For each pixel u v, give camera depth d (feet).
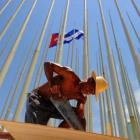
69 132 6.45
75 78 10.11
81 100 10.84
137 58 31.76
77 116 10.20
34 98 10.46
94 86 9.81
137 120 46.68
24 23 39.55
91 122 36.42
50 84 9.66
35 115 9.97
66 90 10.18
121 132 26.05
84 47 34.55
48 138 7.36
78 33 49.62
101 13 39.40
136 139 32.42
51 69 9.94
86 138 6.93
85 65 31.96
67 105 9.86
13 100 43.50
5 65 34.17
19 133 7.00
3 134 9.32
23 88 33.01
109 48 33.35
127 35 34.45
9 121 5.92
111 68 31.09
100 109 48.01
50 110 10.61
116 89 29.19
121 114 27.30
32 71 34.42
